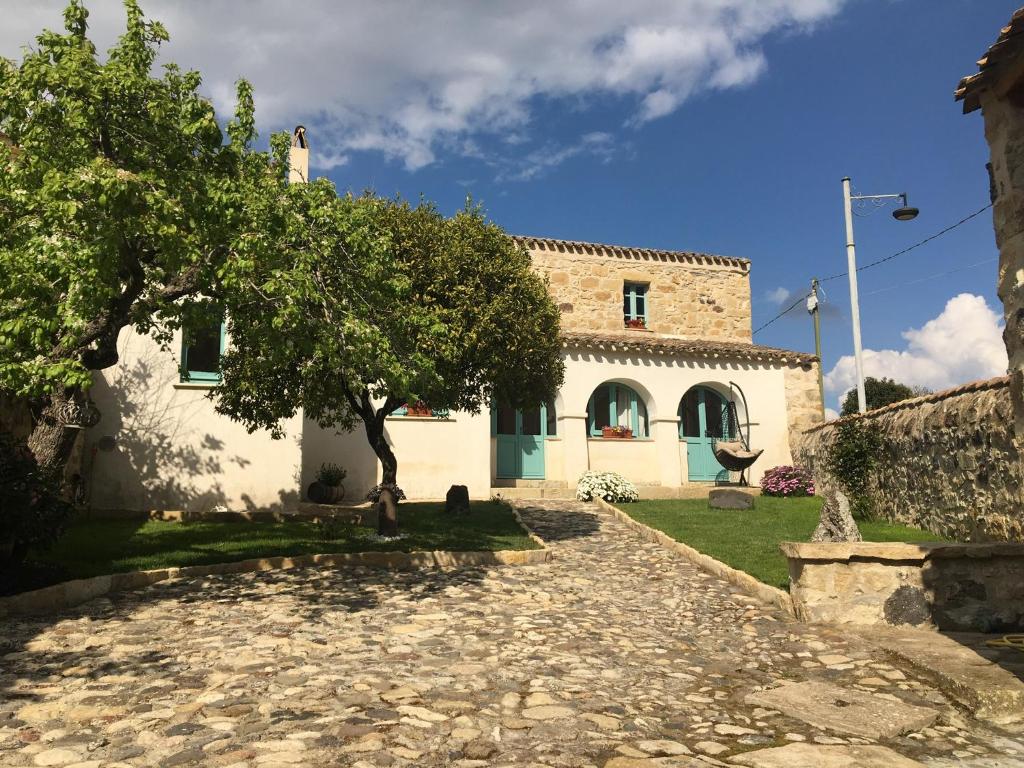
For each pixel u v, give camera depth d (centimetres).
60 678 504
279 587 828
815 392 2008
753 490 1792
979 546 654
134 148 777
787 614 724
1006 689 468
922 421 1141
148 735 399
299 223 798
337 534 1122
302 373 975
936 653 565
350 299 886
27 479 730
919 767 360
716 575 933
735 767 361
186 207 730
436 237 1097
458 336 1038
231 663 541
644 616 737
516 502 1606
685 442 1967
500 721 430
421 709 446
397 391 888
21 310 685
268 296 776
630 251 2158
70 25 778
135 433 1284
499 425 1831
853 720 431
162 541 1033
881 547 674
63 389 786
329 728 411
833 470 1444
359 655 570
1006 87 494
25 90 711
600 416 1931
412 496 1622
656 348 1883
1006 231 502
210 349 1351
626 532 1280
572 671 542
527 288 1141
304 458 1577
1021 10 445
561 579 922
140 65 768
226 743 387
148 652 571
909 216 1731
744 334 2244
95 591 768
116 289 711
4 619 662
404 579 895
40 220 682
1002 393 938
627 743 398
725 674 543
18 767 357
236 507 1308
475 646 608
